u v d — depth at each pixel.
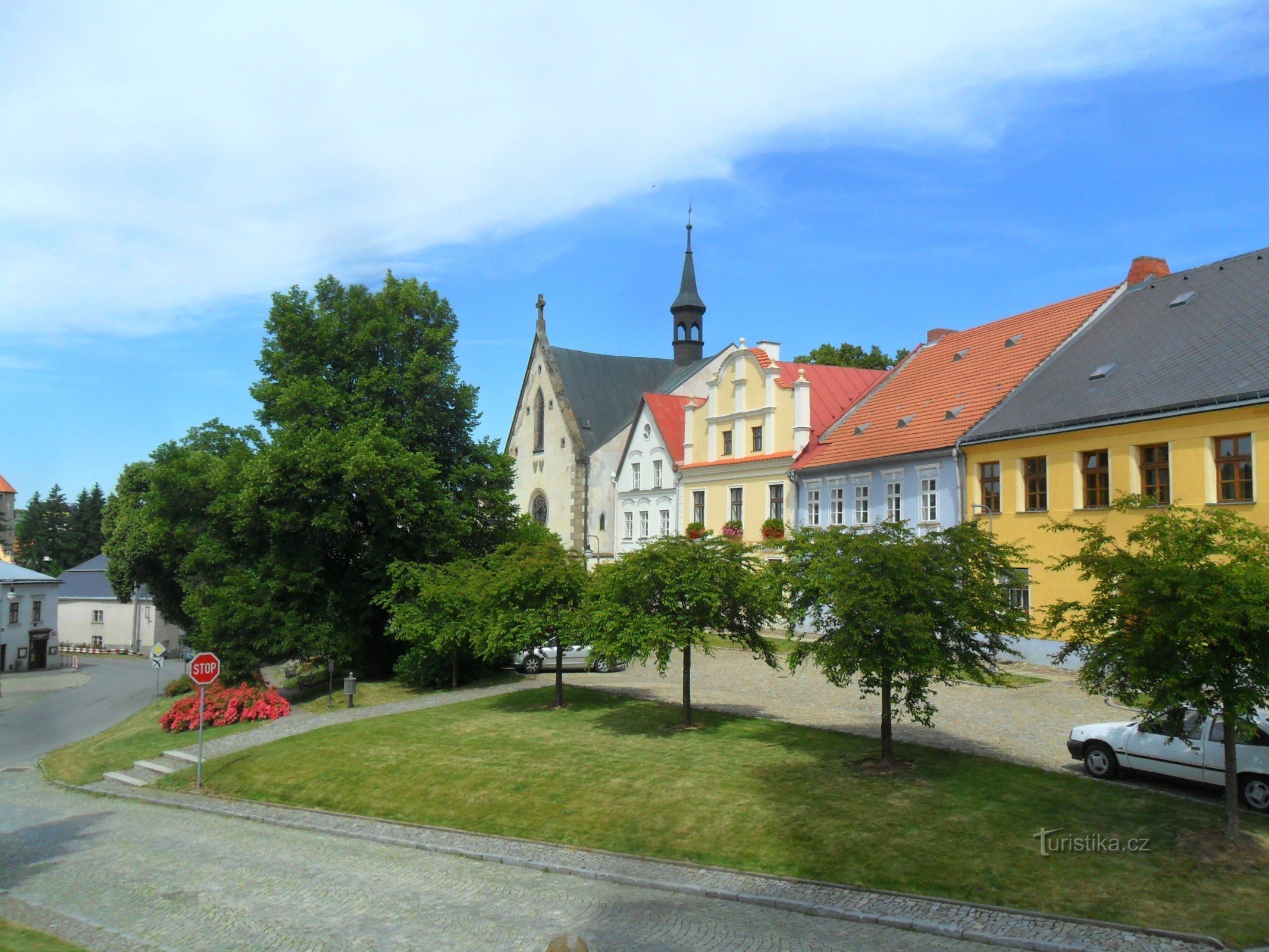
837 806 16.98
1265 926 11.66
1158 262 38.50
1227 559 15.22
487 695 32.22
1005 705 24.98
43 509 123.25
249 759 26.97
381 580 39.31
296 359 41.44
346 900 14.99
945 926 12.40
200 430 50.84
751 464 47.09
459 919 13.74
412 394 42.09
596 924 13.24
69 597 99.62
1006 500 33.09
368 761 24.31
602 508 63.12
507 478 43.97
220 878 16.77
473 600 31.09
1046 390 33.81
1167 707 14.11
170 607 65.00
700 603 23.30
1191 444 26.88
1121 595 13.89
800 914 13.42
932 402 40.12
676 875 15.39
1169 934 11.63
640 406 57.09
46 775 31.28
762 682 31.20
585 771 20.95
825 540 19.14
